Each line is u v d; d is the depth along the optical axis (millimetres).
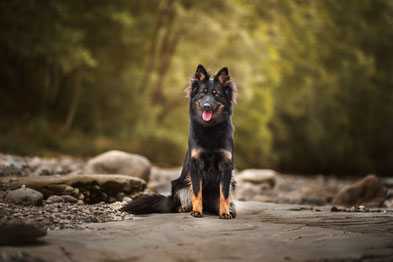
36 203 5500
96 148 16859
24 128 16094
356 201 8523
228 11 19719
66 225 4324
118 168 9211
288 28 24125
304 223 4766
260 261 3072
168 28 20328
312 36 25594
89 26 18469
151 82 21344
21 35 15391
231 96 5734
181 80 21844
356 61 28000
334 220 4977
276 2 22219
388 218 5137
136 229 4199
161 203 5797
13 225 3373
